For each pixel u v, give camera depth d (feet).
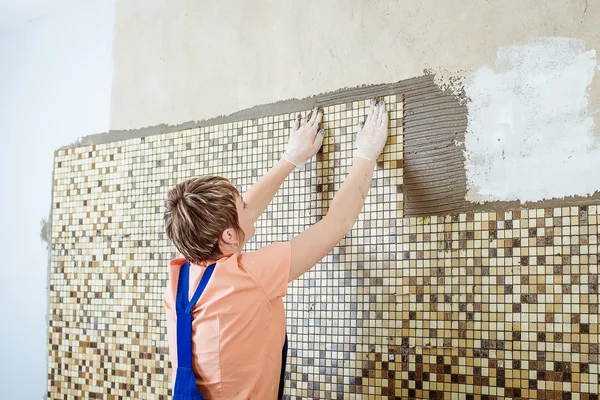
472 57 5.42
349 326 5.89
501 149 5.20
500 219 5.16
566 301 4.82
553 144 4.96
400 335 5.58
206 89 7.28
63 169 8.50
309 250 4.88
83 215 8.20
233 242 4.79
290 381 6.22
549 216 4.94
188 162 7.32
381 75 5.95
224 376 4.53
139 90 7.86
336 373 5.93
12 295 8.84
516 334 5.01
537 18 5.10
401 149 5.74
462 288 5.30
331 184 6.15
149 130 7.73
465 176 5.38
